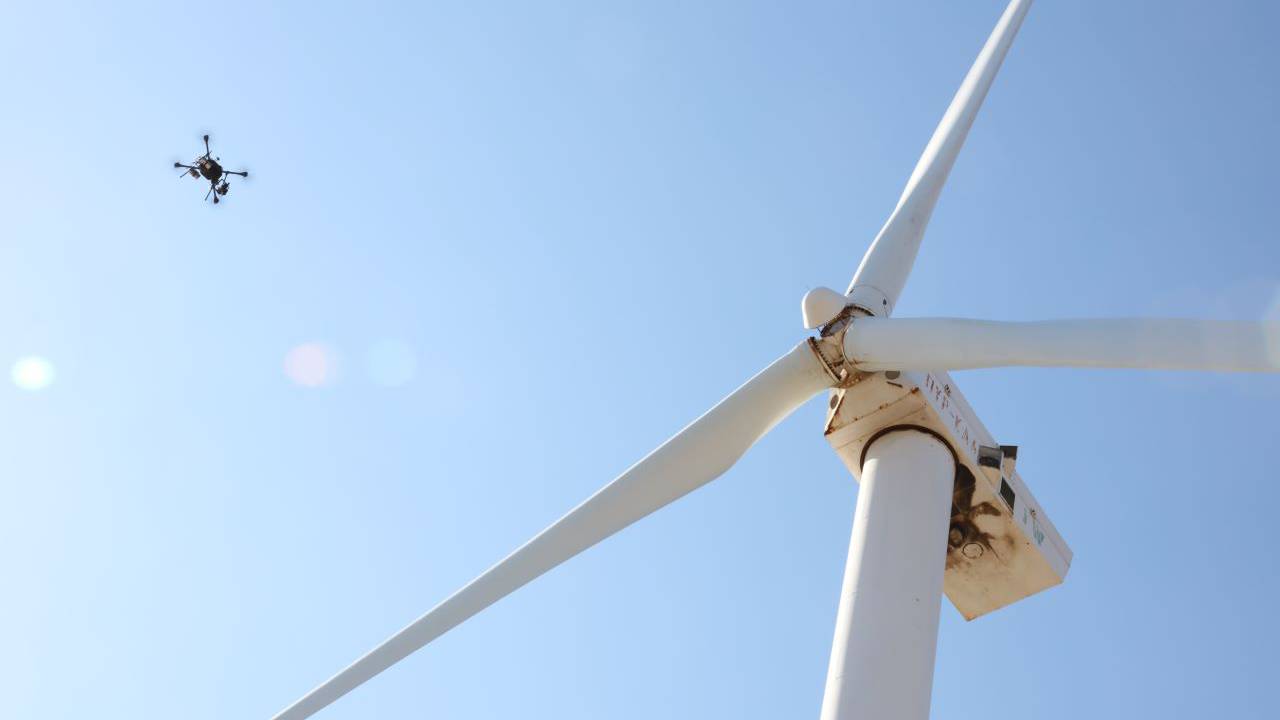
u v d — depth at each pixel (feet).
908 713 44.16
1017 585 55.88
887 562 47.83
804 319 52.42
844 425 52.70
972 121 62.13
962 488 53.47
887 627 45.98
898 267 56.39
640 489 52.65
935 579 47.78
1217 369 43.86
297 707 50.11
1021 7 66.54
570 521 52.49
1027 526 54.34
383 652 50.88
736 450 52.90
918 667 45.27
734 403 52.37
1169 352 44.45
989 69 64.23
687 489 53.06
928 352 49.75
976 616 57.98
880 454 51.52
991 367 49.08
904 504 49.60
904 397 51.29
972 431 53.26
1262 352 42.91
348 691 50.34
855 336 50.98
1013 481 54.19
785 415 53.36
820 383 52.03
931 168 60.03
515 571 52.01
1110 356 45.68
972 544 54.80
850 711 44.09
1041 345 47.19
